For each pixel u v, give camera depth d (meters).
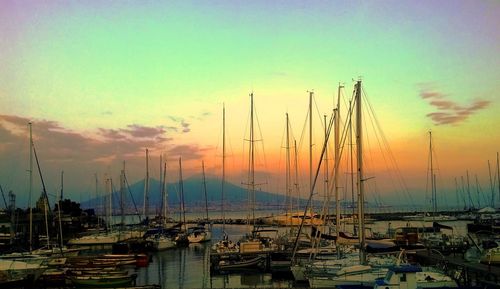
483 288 32.44
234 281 47.69
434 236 67.75
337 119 55.59
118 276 43.19
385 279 29.67
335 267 40.94
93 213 125.81
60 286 43.53
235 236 99.56
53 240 76.50
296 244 50.00
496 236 79.75
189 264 60.31
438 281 35.88
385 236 72.06
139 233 88.56
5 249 59.44
